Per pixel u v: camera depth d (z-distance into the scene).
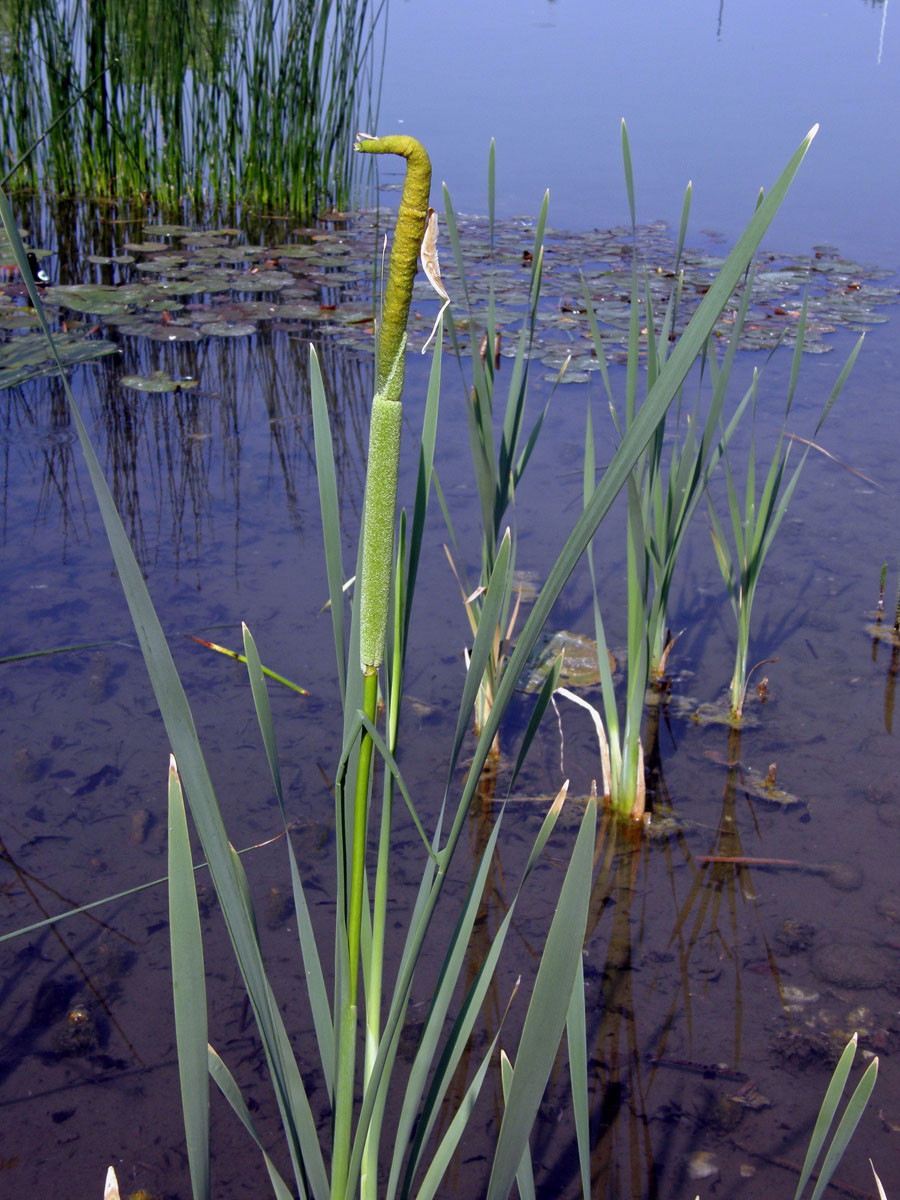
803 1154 1.87
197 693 3.08
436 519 4.11
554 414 5.07
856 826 2.67
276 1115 1.94
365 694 0.96
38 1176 1.77
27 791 2.65
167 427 4.88
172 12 8.27
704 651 3.40
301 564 3.76
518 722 3.10
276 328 6.18
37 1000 2.12
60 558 3.73
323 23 8.30
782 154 10.50
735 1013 2.17
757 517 2.84
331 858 2.54
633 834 2.67
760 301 6.67
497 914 2.42
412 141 0.76
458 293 6.74
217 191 8.84
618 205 8.84
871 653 3.37
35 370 5.20
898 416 5.08
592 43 17.61
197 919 0.96
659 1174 1.83
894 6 23.52
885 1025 2.13
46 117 8.63
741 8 23.02
